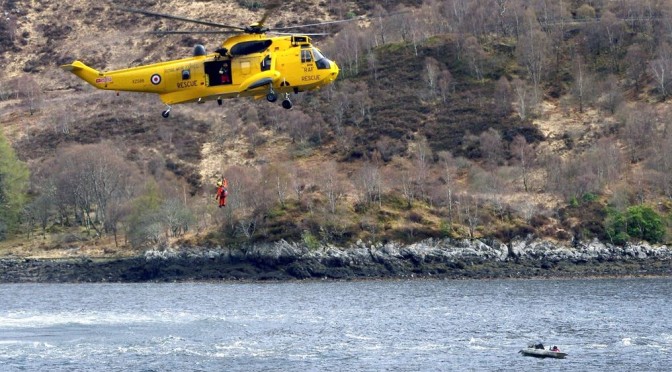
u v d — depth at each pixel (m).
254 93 144.88
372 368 162.50
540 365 164.38
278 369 162.00
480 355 172.12
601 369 161.38
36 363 165.50
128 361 167.00
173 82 144.38
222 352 174.62
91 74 146.88
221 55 143.75
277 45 145.38
